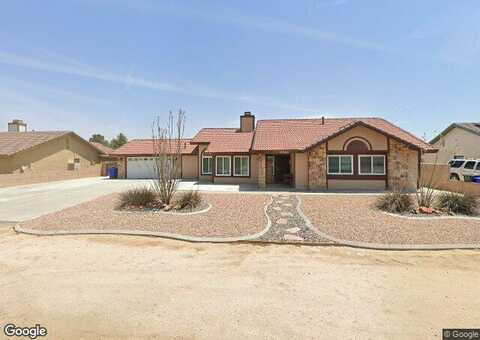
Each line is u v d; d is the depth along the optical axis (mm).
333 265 5254
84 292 4152
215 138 23094
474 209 9539
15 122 32875
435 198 10406
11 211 10797
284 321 3420
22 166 25828
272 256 5742
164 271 4949
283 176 20406
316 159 16734
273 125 21156
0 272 4883
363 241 6566
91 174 29609
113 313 3590
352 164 16484
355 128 16438
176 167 11633
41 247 6262
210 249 6168
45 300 3918
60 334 3176
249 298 3986
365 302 3883
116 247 6254
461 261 5457
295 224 8094
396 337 3127
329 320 3445
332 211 9828
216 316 3523
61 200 13578
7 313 3598
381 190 15969
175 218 8727
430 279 4641
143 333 3182
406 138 17359
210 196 13250
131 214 9258
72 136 32219
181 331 3215
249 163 20875
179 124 12164
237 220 8531
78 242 6609
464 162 19672
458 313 3619
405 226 7773
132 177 27688
